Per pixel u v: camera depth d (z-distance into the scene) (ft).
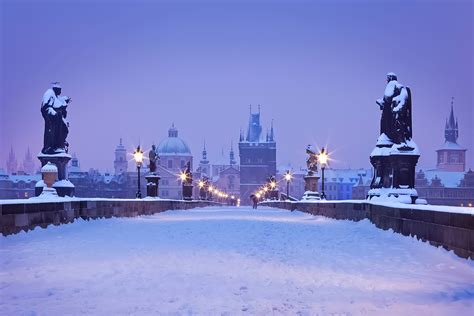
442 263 36.22
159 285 27.91
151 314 21.59
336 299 24.75
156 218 109.19
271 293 26.12
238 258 39.09
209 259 38.32
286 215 134.10
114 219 90.89
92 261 36.58
